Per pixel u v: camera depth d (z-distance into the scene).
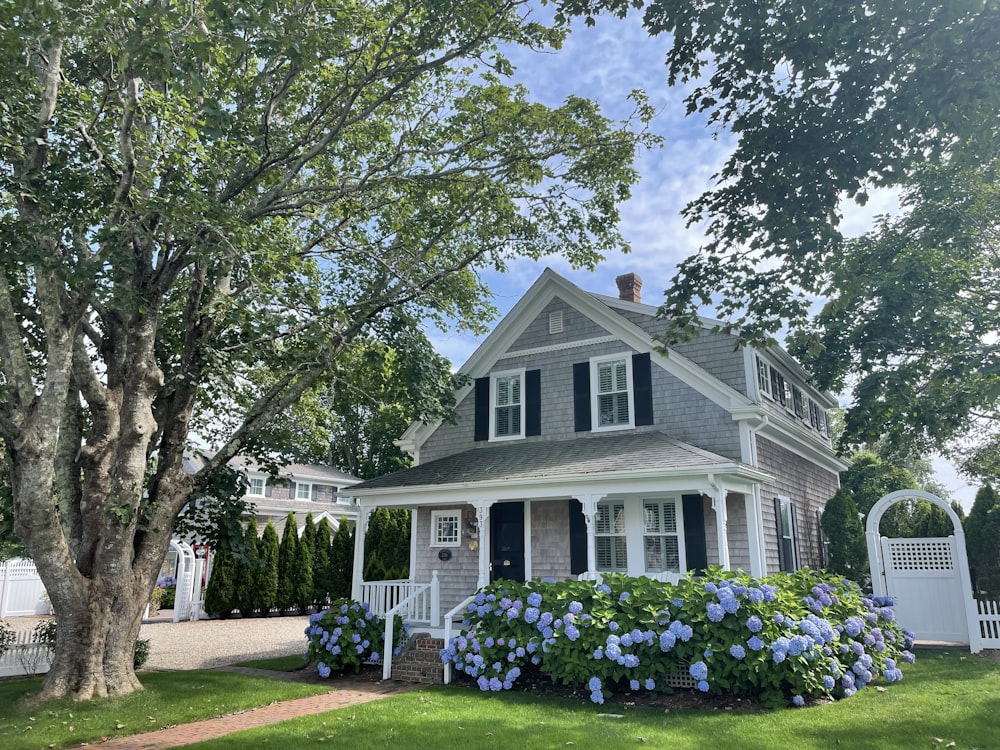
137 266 10.25
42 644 12.60
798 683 8.60
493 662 10.58
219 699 9.59
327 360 12.41
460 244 15.95
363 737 7.35
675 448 13.34
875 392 15.60
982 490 17.12
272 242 10.84
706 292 9.69
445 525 16.73
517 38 11.83
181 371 11.63
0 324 9.60
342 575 25.23
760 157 8.27
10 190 8.70
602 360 16.06
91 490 10.26
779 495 15.84
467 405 17.83
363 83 11.68
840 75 7.50
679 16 7.70
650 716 8.31
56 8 7.82
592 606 9.98
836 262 11.79
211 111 8.82
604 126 13.59
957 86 6.73
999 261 16.38
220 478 12.46
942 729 7.27
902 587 14.03
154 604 23.48
